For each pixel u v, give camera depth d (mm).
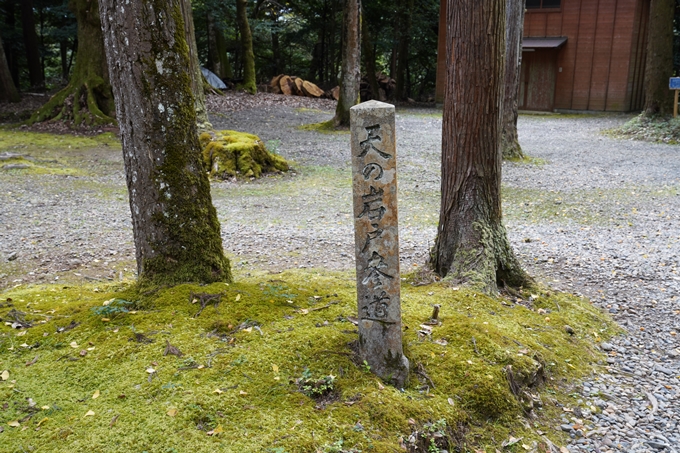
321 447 2590
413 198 9297
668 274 5828
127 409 2748
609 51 21141
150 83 3525
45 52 25031
